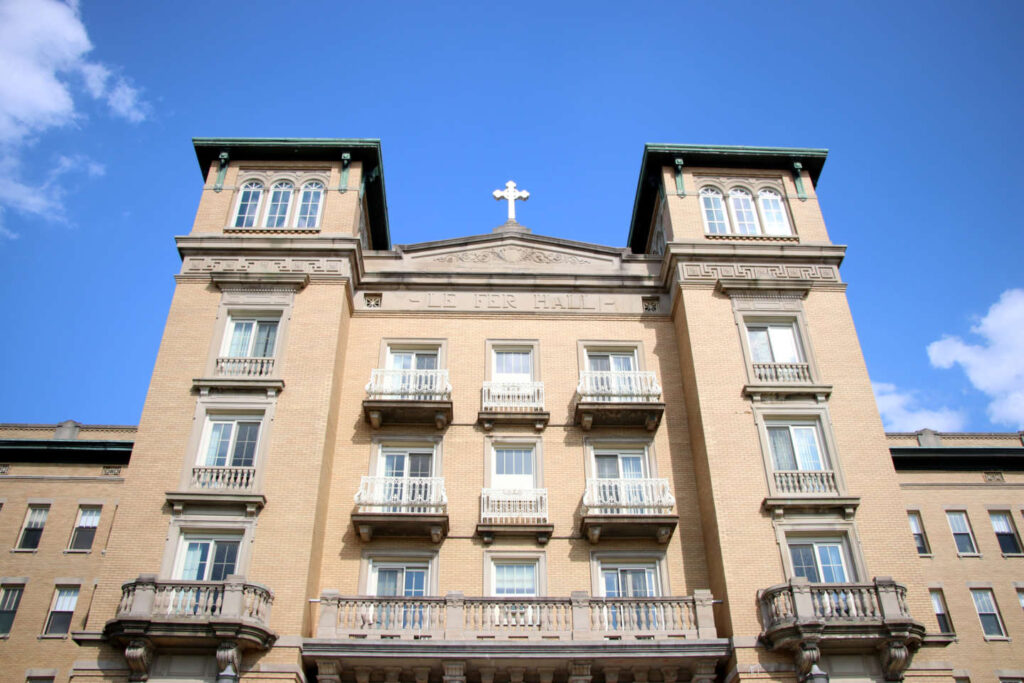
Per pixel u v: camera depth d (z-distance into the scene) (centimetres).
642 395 2617
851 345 2639
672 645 2045
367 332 2792
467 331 2812
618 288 2922
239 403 2433
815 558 2264
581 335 2816
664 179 3044
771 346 2670
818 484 2355
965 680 2748
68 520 2989
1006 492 3145
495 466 2544
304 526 2225
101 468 3108
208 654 2005
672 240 2889
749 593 2164
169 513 2241
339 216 2878
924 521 3072
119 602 2075
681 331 2756
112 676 1986
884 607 2031
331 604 2114
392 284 2906
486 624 2098
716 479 2352
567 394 2675
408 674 2067
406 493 2403
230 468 2308
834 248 2820
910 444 3316
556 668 2059
